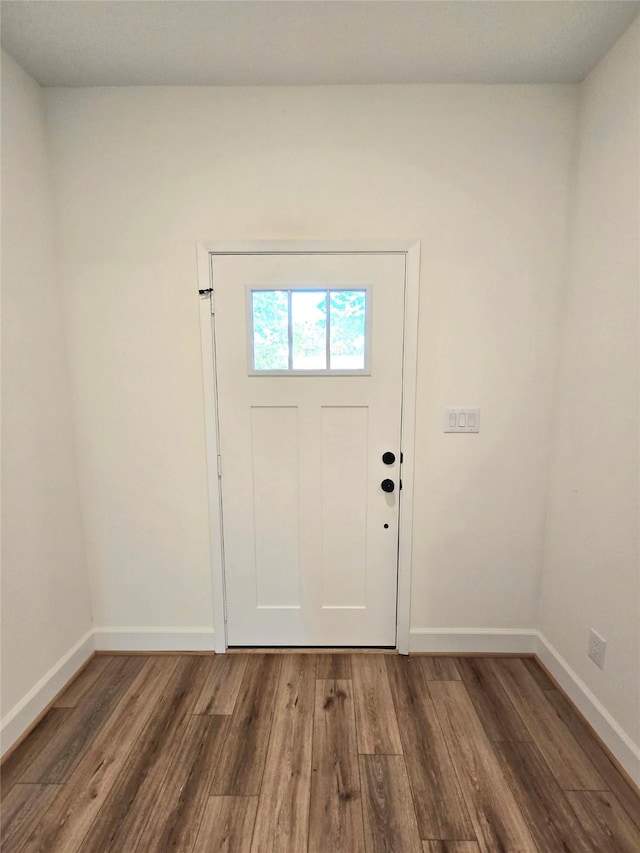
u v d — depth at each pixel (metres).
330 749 1.48
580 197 1.66
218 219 1.76
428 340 1.81
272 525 1.95
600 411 1.55
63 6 1.30
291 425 1.89
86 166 1.73
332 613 2.01
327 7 1.31
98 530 1.96
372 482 1.92
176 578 1.99
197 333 1.82
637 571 1.37
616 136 1.46
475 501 1.92
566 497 1.76
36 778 1.39
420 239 1.75
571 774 1.40
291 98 1.69
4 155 1.50
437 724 1.59
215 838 1.21
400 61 1.55
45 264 1.71
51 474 1.74
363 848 1.18
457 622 2.00
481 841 1.20
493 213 1.74
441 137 1.70
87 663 1.95
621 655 1.44
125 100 1.70
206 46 1.47
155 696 1.74
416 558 1.96
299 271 1.78
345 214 1.75
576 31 1.41
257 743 1.51
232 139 1.71
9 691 1.51
